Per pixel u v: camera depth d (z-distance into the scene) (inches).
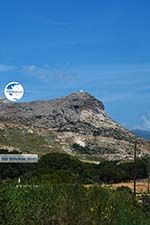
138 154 7588.6
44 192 605.0
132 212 775.7
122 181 3651.6
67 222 621.6
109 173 3486.7
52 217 603.2
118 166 3811.5
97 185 734.5
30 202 577.3
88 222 649.0
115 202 729.0
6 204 549.6
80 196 660.1
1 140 6939.0
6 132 7367.1
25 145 7175.2
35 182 645.3
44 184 634.8
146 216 858.1
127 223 733.3
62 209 617.6
